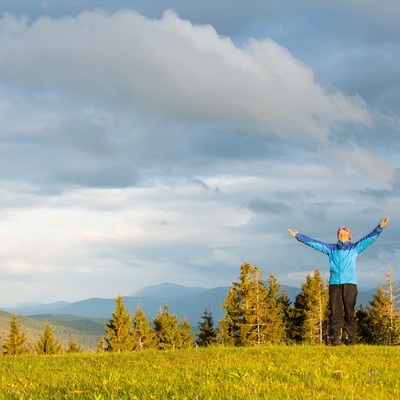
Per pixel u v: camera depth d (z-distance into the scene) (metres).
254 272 66.06
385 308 67.81
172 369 12.24
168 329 74.38
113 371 11.98
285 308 77.00
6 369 14.12
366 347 15.67
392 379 10.27
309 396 8.66
